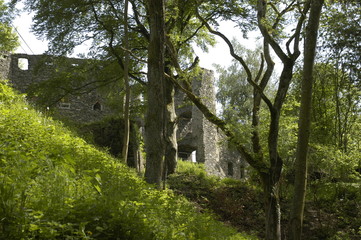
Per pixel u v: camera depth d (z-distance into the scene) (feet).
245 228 68.59
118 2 81.15
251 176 79.51
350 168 71.51
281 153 71.87
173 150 83.46
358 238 64.80
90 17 81.92
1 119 34.24
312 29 47.55
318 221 68.74
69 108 122.01
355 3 70.69
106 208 19.51
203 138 121.19
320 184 73.36
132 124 86.12
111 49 81.00
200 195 75.82
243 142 54.80
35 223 16.28
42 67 88.02
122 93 88.74
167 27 64.85
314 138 81.00
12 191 16.88
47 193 19.22
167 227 23.04
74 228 17.79
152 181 44.80
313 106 85.97
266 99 54.13
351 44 75.25
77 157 33.73
